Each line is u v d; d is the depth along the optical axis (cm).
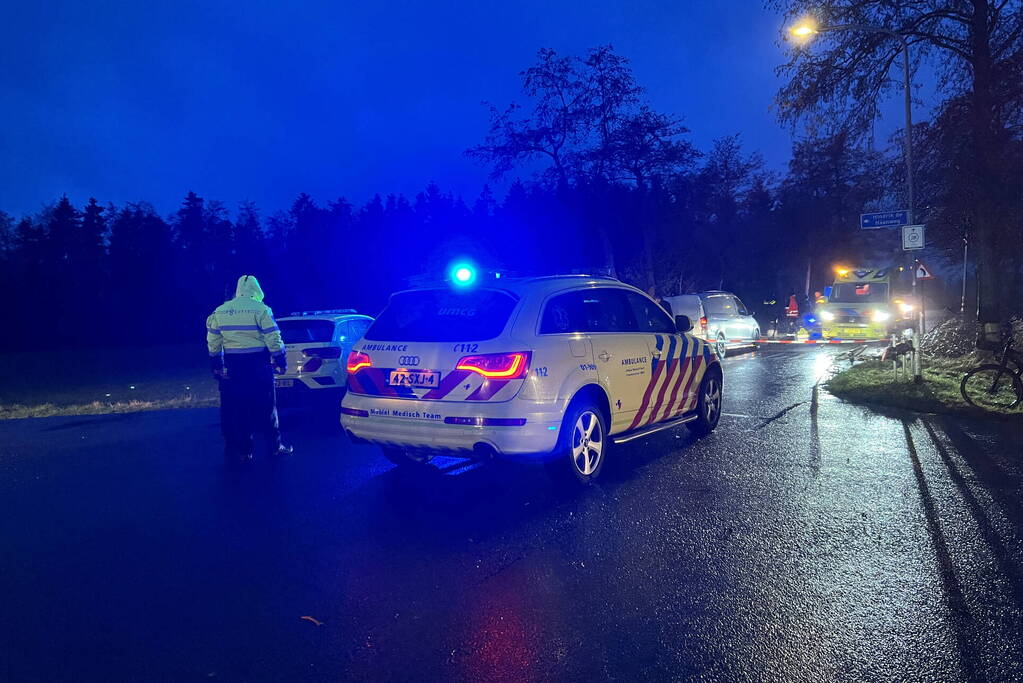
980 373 945
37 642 351
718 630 350
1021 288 1612
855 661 319
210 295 6969
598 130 3080
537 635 350
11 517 558
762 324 3569
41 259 6625
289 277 6750
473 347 561
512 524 518
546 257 3641
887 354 1163
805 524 502
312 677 317
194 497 607
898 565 425
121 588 416
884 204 1563
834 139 1585
